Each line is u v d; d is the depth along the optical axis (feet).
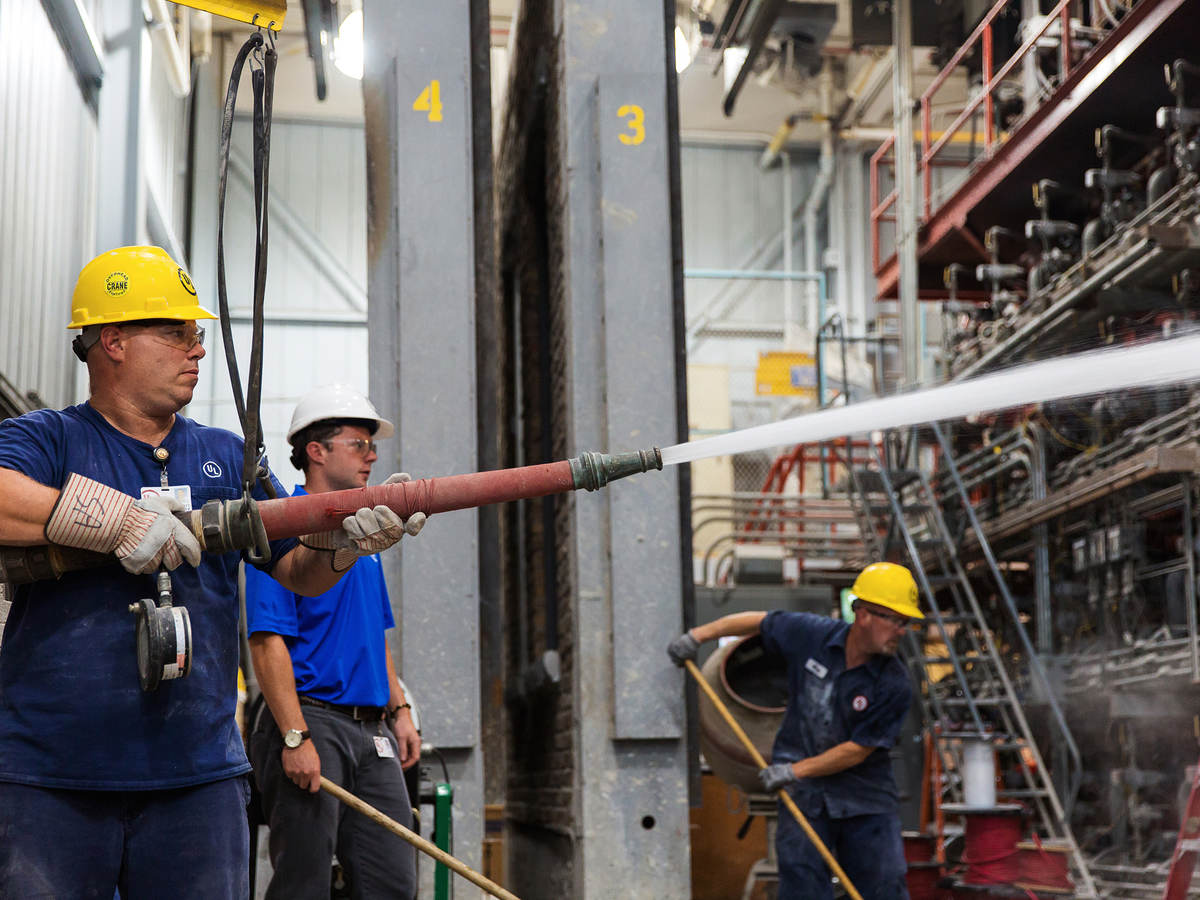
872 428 7.22
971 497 41.37
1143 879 27.04
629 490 21.80
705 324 66.64
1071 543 36.73
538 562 29.35
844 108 66.54
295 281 61.93
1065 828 27.94
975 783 25.88
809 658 18.10
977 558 40.86
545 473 8.27
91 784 7.69
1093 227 33.32
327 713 13.41
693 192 68.39
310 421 13.70
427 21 22.75
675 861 20.98
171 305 8.44
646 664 21.29
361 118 63.93
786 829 17.39
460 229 22.18
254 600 12.89
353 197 63.21
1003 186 38.86
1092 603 33.83
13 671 7.82
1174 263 29.32
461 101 22.57
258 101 8.11
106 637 7.86
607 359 22.24
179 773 7.94
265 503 8.18
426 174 22.25
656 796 21.13
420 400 21.57
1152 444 30.58
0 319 23.11
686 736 21.53
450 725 20.44
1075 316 33.27
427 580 20.83
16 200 24.41
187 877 7.94
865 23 51.70
